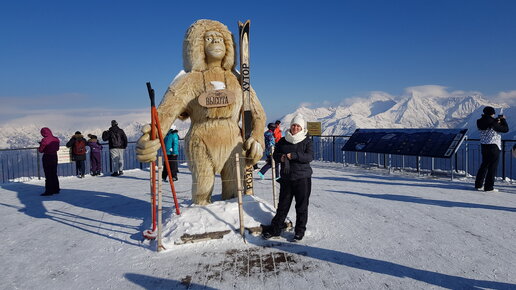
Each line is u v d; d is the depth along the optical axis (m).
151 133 4.34
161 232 3.91
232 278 3.17
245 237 4.14
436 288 2.89
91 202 7.04
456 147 8.66
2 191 8.78
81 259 3.78
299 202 4.04
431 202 6.12
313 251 3.78
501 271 3.20
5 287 3.15
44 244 4.34
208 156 4.85
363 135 12.16
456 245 3.90
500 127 6.84
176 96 4.75
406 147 10.13
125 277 3.27
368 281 3.04
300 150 4.00
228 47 5.11
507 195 6.66
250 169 5.27
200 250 3.87
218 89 4.80
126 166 13.74
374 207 5.80
